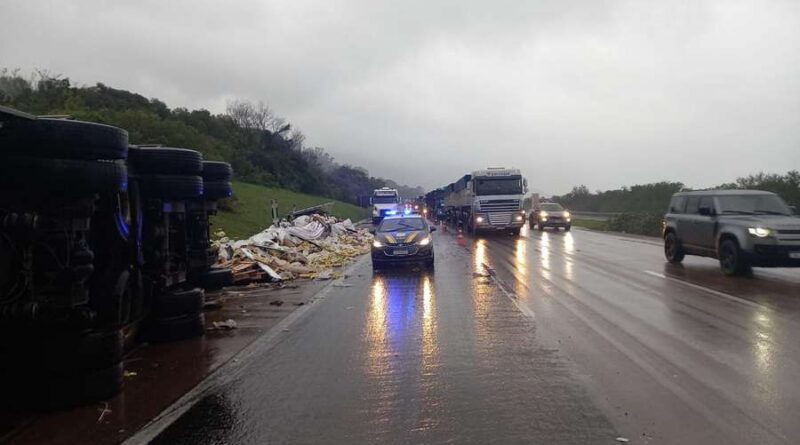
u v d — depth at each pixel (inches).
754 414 198.8
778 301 405.1
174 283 337.1
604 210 2364.7
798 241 496.7
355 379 248.8
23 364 217.6
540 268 635.5
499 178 1244.5
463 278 566.9
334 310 414.6
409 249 636.7
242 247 655.8
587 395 221.1
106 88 2027.6
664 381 235.8
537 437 184.1
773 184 1125.7
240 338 331.9
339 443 183.6
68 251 218.8
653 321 348.2
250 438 189.8
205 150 1579.7
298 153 3122.5
